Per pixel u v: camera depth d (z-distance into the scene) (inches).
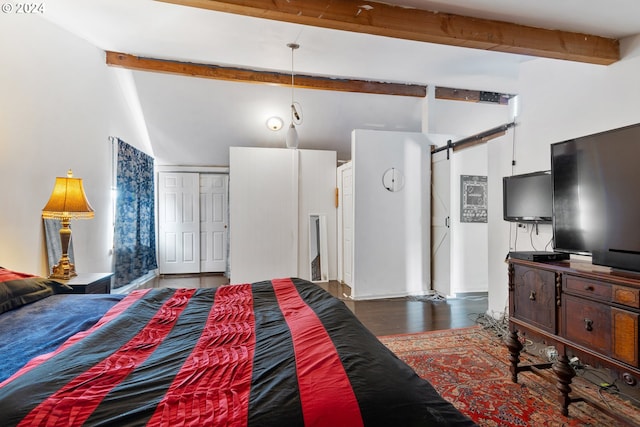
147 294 73.9
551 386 83.4
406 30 83.7
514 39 89.3
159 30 118.9
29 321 58.3
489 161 136.9
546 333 76.1
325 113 217.2
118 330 51.4
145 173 213.5
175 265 247.9
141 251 205.2
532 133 116.9
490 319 133.5
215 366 40.1
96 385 35.2
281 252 211.9
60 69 120.5
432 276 190.5
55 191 103.1
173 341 48.9
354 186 177.8
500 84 171.2
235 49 132.5
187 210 249.4
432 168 191.2
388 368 39.6
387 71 152.9
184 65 170.1
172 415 30.3
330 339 46.8
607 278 62.1
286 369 38.9
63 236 105.1
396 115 222.8
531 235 115.6
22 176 101.7
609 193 70.1
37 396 32.1
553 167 84.7
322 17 78.7
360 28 83.2
